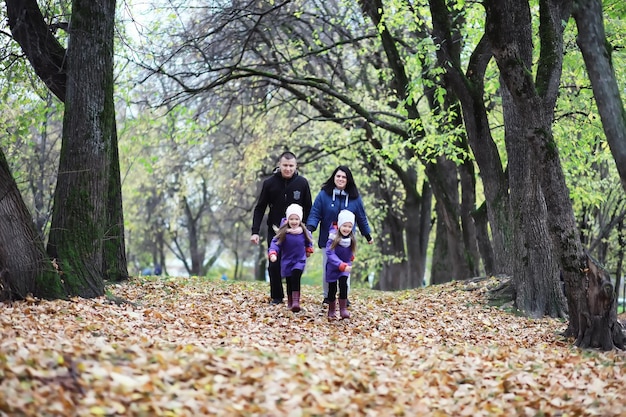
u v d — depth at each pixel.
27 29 12.47
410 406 6.10
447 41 15.48
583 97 19.81
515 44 9.94
